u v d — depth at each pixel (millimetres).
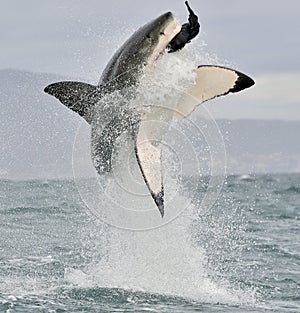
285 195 105188
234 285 31859
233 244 44406
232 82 24984
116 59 25953
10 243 40094
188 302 27938
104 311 25938
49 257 36156
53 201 62000
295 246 44688
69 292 28703
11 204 59188
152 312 26031
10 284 29906
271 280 33375
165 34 24516
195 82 24875
